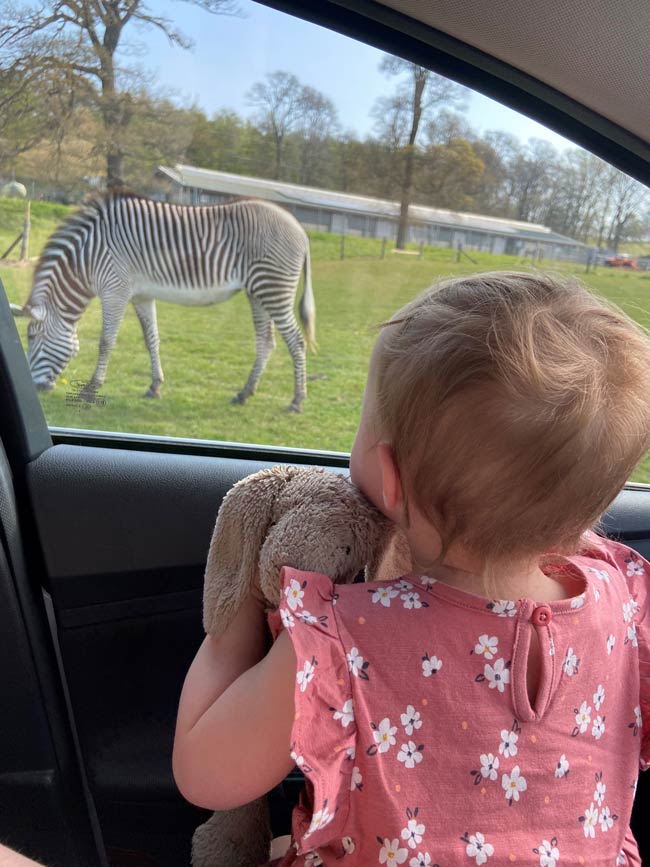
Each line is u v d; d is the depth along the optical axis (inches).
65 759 60.2
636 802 54.1
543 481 28.1
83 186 331.9
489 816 29.0
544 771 30.3
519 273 33.3
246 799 30.9
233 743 29.5
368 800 28.0
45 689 58.7
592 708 32.4
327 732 27.2
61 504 61.2
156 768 61.0
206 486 63.6
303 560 32.8
